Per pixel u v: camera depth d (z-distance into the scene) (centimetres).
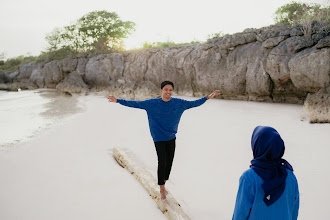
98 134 758
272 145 139
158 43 2325
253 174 144
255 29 1274
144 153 558
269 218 141
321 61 906
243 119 842
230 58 1348
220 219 306
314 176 405
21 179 447
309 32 1019
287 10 1495
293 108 986
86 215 321
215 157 515
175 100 310
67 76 2572
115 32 3197
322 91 912
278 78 1103
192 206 335
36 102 1722
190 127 779
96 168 481
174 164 486
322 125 692
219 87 1395
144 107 306
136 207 336
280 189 139
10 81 3419
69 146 646
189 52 1614
